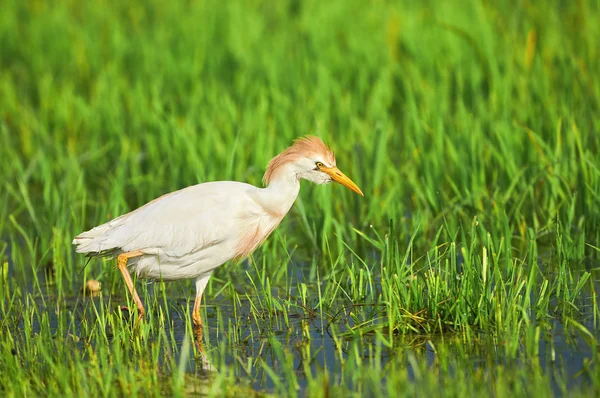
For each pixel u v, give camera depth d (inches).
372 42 898.7
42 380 377.7
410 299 423.8
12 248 542.9
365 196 582.6
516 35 840.3
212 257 448.1
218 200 445.4
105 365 376.5
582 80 699.4
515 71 751.7
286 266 493.0
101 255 454.0
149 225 438.3
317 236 551.2
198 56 892.0
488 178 599.5
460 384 350.9
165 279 457.4
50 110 799.1
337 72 845.8
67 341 419.2
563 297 431.5
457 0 987.9
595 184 519.8
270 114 716.7
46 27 1085.8
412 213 564.7
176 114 733.9
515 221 545.6
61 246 527.2
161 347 414.9
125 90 824.3
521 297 414.9
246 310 464.4
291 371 369.1
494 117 658.2
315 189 568.1
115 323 441.1
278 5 1106.7
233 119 690.2
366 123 687.7
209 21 1023.6
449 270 450.3
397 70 814.5
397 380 361.4
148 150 690.2
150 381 368.2
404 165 613.6
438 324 412.2
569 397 341.4
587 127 615.5
